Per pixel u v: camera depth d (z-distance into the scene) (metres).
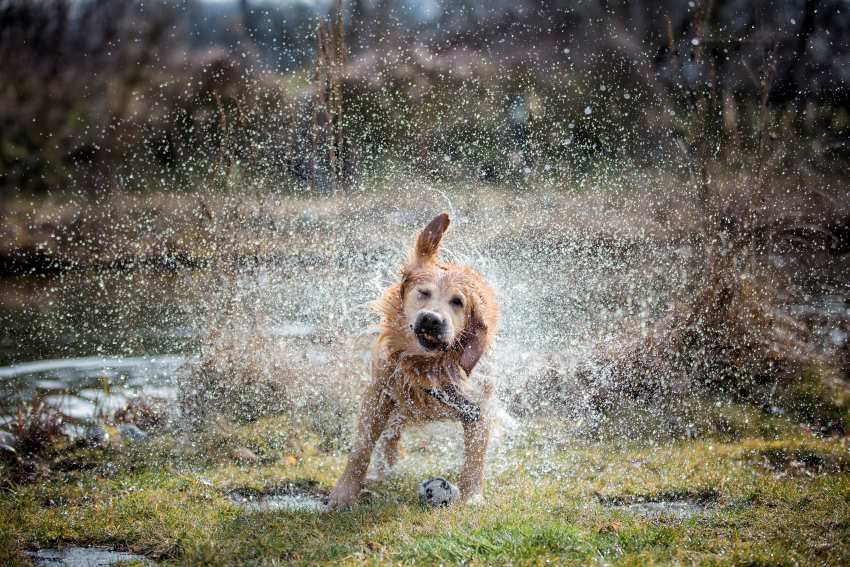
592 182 14.68
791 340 10.07
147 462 7.72
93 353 11.06
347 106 15.91
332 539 5.68
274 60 18.44
